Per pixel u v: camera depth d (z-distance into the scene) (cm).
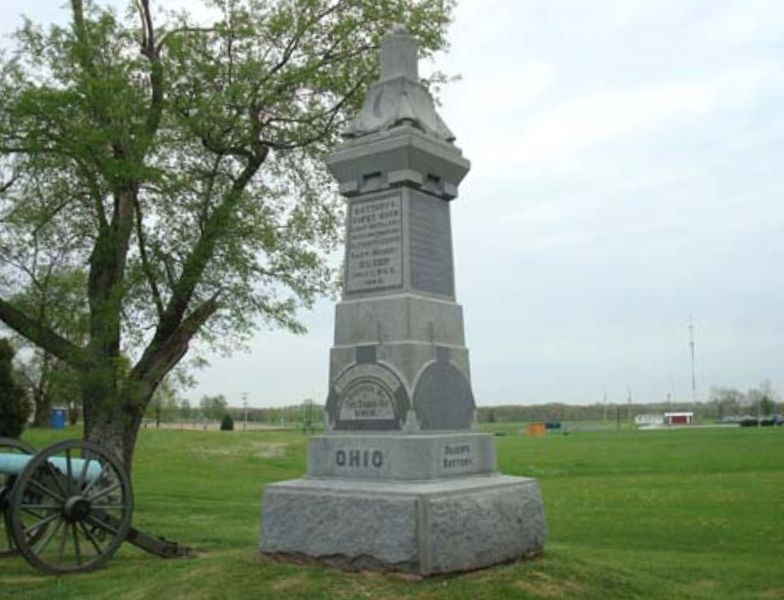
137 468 3328
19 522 1154
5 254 1922
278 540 934
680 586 997
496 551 909
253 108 1961
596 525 1675
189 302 2002
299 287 1975
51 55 1809
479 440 981
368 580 837
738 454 3972
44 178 1883
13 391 3262
